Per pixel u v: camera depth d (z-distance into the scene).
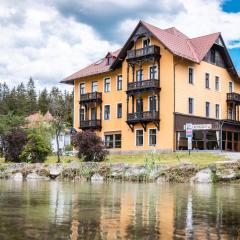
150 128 53.03
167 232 8.98
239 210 12.80
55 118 69.50
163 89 52.06
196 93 54.72
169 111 51.19
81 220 10.55
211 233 8.91
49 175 36.56
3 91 164.25
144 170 31.53
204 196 17.86
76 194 18.88
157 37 51.53
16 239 8.16
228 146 55.19
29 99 158.00
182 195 18.41
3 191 20.75
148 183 29.17
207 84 57.03
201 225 9.90
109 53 61.12
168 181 29.98
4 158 52.66
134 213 12.02
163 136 51.56
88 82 63.38
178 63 52.06
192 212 12.29
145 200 16.00
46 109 153.50
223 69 60.12
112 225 9.81
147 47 52.47
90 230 9.14
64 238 8.28
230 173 28.34
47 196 17.70
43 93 160.38
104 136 60.12
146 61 53.41
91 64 66.12
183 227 9.60
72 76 65.25
